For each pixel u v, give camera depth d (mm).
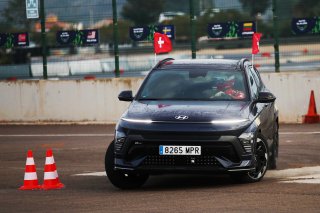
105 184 27406
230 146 24672
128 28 58750
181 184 26812
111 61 59375
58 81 53750
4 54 65250
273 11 52500
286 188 24562
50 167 26531
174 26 57344
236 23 55719
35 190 26016
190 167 24594
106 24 58719
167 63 29188
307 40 55156
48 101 53969
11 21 60781
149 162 24828
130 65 59156
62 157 36031
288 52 55406
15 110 54562
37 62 63531
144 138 24766
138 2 59438
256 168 26172
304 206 21234
